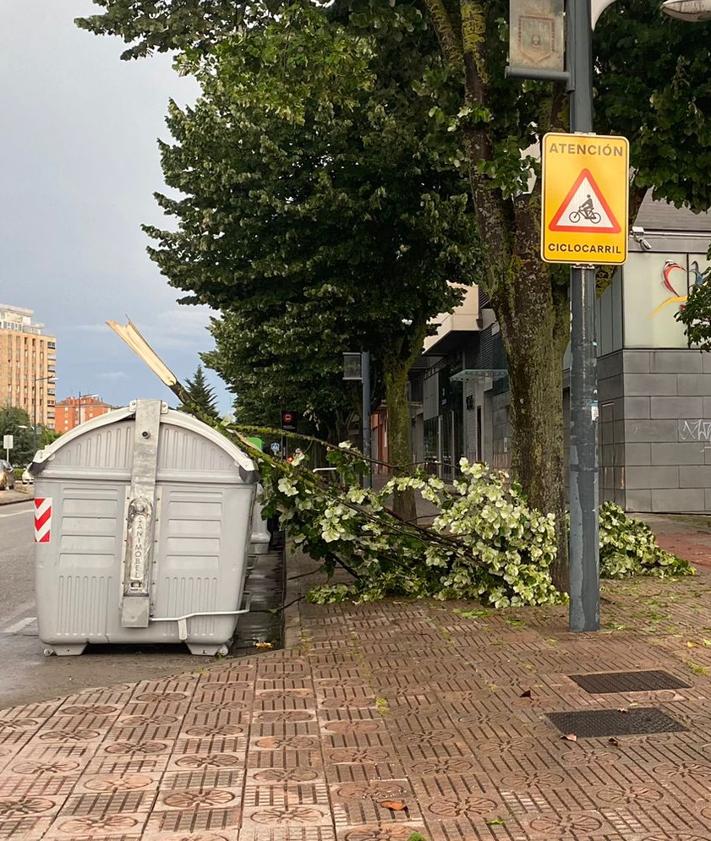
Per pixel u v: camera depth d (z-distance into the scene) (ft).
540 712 17.78
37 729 16.84
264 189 48.55
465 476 30.55
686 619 26.66
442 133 35.22
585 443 25.27
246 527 25.12
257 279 52.75
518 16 25.08
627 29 33.09
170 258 53.11
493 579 29.96
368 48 32.65
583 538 25.20
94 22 36.83
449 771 14.60
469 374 107.86
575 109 25.43
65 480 24.85
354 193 47.83
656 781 14.03
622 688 19.39
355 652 23.21
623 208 25.09
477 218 31.14
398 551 30.96
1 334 501.56
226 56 31.30
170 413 25.04
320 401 81.76
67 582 24.89
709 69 31.53
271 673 21.15
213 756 15.33
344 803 13.32
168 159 52.21
